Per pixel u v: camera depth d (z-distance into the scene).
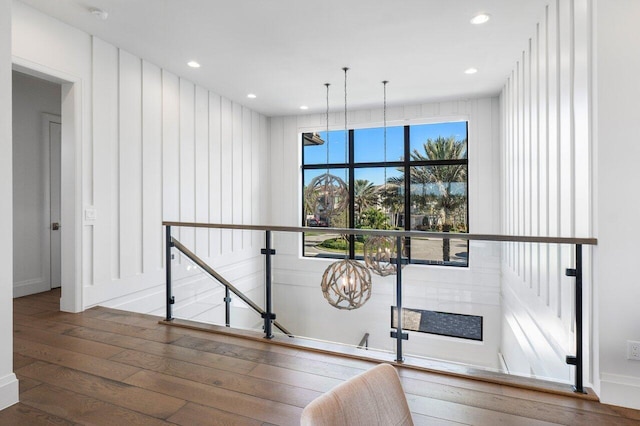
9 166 1.90
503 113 4.91
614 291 1.97
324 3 2.84
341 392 0.90
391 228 6.06
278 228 2.92
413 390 2.05
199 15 3.03
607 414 1.82
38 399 1.95
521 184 3.87
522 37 3.41
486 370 2.27
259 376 2.21
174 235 3.47
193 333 2.93
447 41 3.50
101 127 3.52
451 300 2.80
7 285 1.89
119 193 3.71
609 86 1.97
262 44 3.57
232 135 5.59
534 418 1.78
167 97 4.32
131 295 3.86
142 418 1.78
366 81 4.65
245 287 3.49
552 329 2.51
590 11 2.07
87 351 2.56
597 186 2.00
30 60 2.91
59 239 4.61
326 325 3.04
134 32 3.35
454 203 5.71
